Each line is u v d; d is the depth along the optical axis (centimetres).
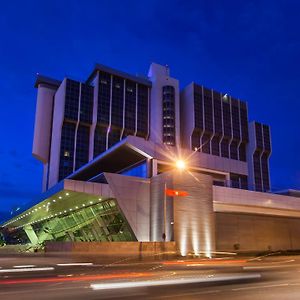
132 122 15962
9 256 4184
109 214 5984
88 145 14900
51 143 15462
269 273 2133
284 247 6303
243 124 18488
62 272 2177
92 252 4081
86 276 1911
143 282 1612
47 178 15275
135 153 6269
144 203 5562
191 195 5206
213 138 17325
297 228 6625
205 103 17262
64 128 14575
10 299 1141
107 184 5306
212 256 4581
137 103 16375
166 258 3978
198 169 6944
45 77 16425
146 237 5456
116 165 7044
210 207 5341
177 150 6575
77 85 15075
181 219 5044
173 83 16775
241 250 5625
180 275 1972
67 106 14600
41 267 2602
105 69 15850
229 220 5691
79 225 7581
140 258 3788
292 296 1216
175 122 16175
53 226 9062
